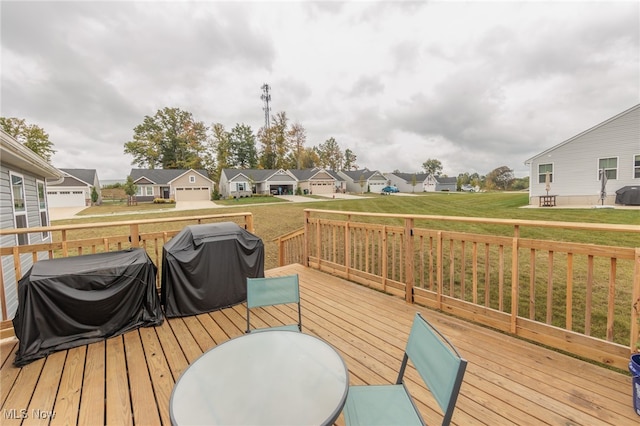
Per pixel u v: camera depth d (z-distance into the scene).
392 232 3.51
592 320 3.34
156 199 25.97
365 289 3.82
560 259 5.51
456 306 2.89
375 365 2.16
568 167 13.86
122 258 2.79
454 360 1.08
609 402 1.72
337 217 13.85
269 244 9.28
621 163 12.42
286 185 35.22
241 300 3.38
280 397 1.10
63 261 2.63
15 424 1.63
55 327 2.37
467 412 1.67
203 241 3.12
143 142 35.12
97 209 21.00
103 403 1.79
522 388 1.86
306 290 3.79
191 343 2.52
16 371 2.13
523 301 3.96
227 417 1.00
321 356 1.39
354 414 1.28
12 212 4.50
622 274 4.61
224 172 33.12
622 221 8.59
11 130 21.98
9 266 4.22
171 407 1.06
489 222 2.55
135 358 2.29
